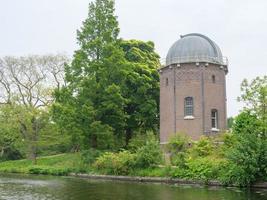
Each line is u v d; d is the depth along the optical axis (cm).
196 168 3231
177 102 4584
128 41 5594
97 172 4044
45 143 5750
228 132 3659
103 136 4472
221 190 2648
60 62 5928
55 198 2289
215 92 4594
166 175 3412
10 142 6353
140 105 5191
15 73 5678
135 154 3784
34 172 4725
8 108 5572
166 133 4669
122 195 2408
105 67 4603
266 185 2756
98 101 4622
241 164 2817
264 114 3259
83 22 4797
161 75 4819
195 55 4588
